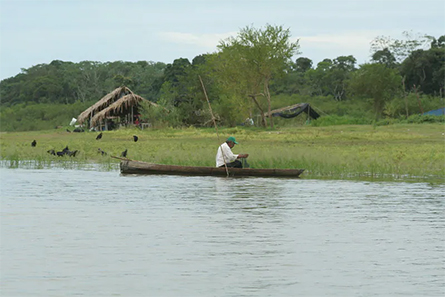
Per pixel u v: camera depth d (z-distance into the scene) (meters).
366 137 72.38
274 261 14.56
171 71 187.62
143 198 25.92
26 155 51.56
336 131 87.81
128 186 30.64
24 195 26.98
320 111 150.75
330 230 18.47
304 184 31.53
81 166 44.12
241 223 19.64
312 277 13.18
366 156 43.28
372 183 31.97
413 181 33.06
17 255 15.13
